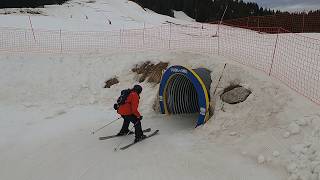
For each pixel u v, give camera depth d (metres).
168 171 6.54
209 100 8.93
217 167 6.56
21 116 10.50
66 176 6.66
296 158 6.36
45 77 13.36
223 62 10.28
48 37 17.28
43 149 7.95
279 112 7.64
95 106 11.36
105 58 14.15
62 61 14.24
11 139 8.62
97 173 6.67
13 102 11.95
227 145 7.37
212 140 7.72
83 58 14.37
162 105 9.97
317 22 27.31
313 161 6.09
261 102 8.09
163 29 21.45
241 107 8.23
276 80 8.84
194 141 7.79
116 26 22.22
